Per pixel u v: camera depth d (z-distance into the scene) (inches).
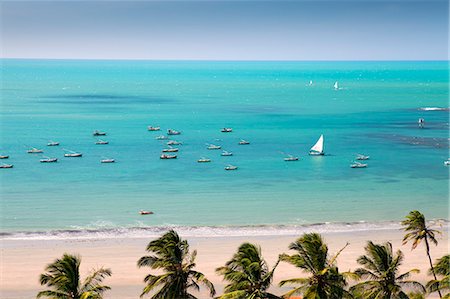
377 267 1473.9
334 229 2839.6
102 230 2773.1
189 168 4375.0
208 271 2235.5
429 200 3476.9
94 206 3272.6
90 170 4279.0
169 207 3260.3
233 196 3528.5
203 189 3710.6
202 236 2701.8
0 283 2096.5
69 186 3769.7
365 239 2669.8
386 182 3964.1
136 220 2994.6
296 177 4101.9
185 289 1416.1
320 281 1338.6
